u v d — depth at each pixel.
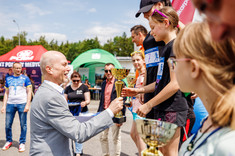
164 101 1.60
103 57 12.60
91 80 15.98
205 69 0.62
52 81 1.78
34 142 1.66
